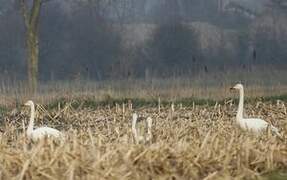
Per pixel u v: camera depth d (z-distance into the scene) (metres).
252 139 63.12
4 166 52.22
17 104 123.12
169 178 52.12
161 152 54.06
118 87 142.25
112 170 50.22
